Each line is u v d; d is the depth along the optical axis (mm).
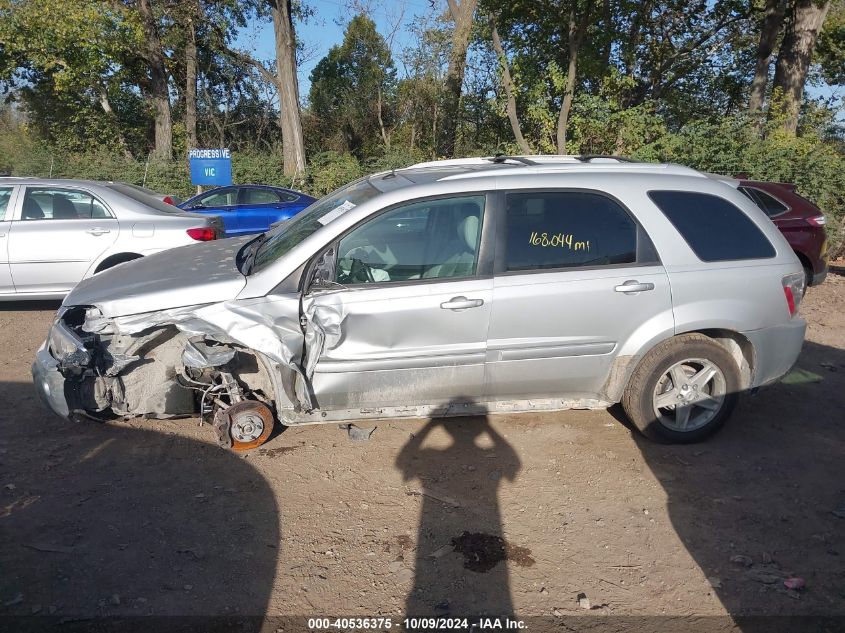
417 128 29094
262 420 4285
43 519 3551
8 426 4648
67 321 4289
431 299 3959
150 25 25328
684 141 14742
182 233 7281
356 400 4129
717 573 3227
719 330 4410
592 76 18328
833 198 12977
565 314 4090
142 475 4020
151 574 3141
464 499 3832
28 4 22547
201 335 3969
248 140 32281
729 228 4371
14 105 34938
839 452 4477
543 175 4215
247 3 26250
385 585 3107
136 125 30344
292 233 4395
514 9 17328
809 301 9133
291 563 3246
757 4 20422
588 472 4152
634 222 4219
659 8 20719
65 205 7258
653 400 4348
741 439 4652
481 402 4293
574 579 3170
